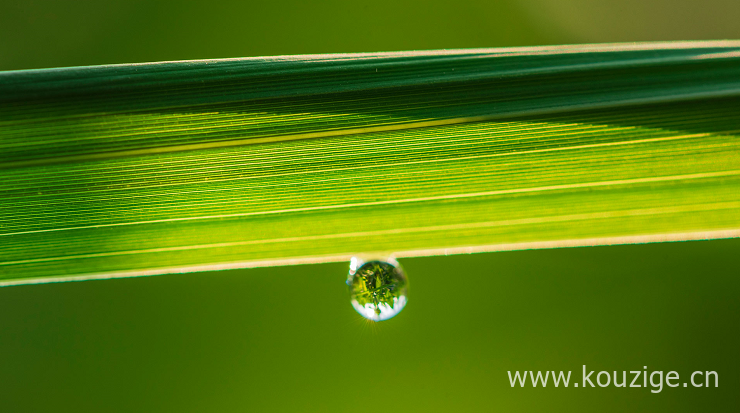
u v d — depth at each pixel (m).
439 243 0.11
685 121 0.10
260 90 0.10
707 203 0.10
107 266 0.11
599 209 0.10
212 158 0.10
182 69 0.10
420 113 0.10
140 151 0.10
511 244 0.10
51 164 0.10
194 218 0.10
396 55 0.10
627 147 0.10
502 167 0.10
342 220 0.11
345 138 0.10
